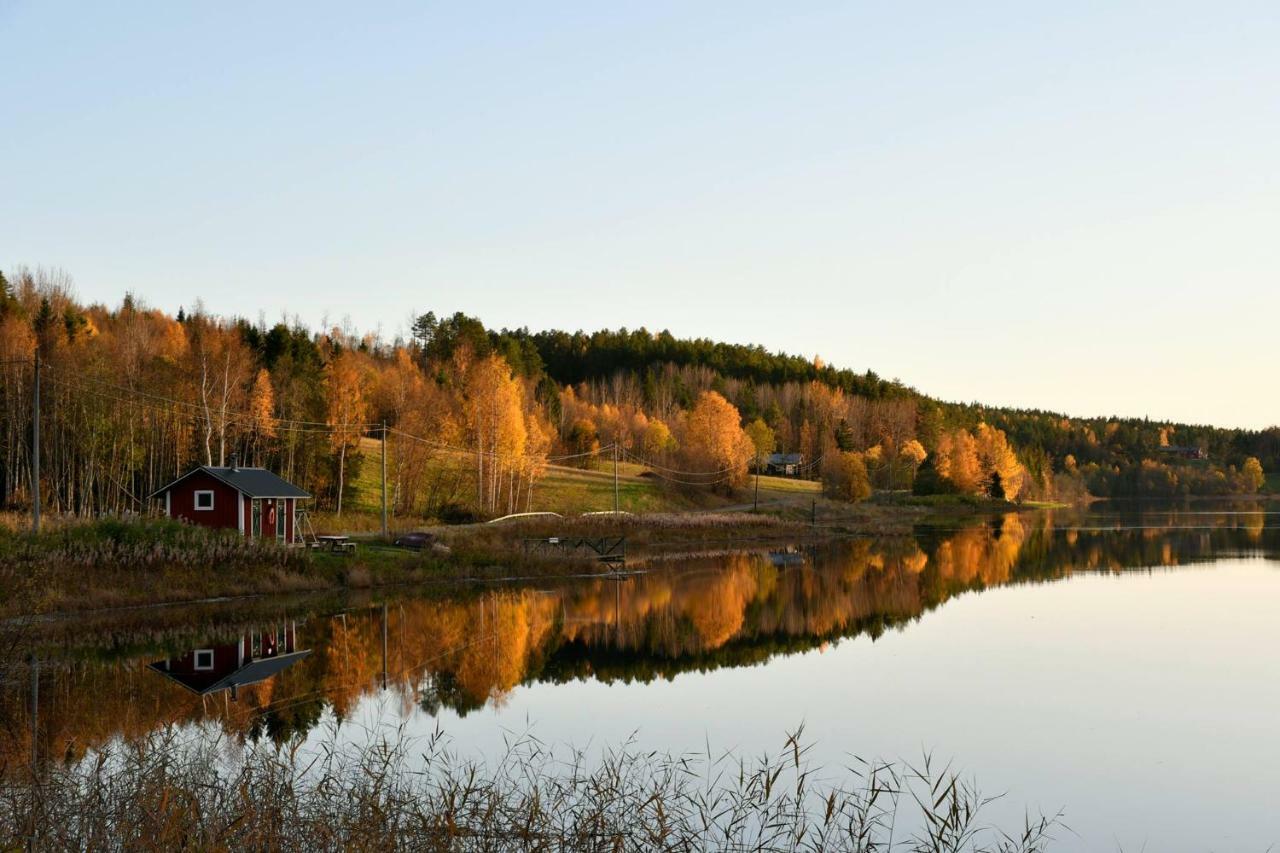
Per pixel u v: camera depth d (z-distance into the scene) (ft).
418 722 67.10
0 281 306.76
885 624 116.57
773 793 51.65
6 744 56.29
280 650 95.25
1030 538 269.03
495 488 275.59
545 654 96.32
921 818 49.21
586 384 564.71
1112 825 49.11
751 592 149.28
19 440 215.92
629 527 246.68
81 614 112.88
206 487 158.20
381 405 336.49
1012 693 77.97
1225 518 379.96
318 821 37.58
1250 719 69.67
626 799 45.32
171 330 317.42
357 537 188.44
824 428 504.43
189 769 44.24
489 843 38.22
